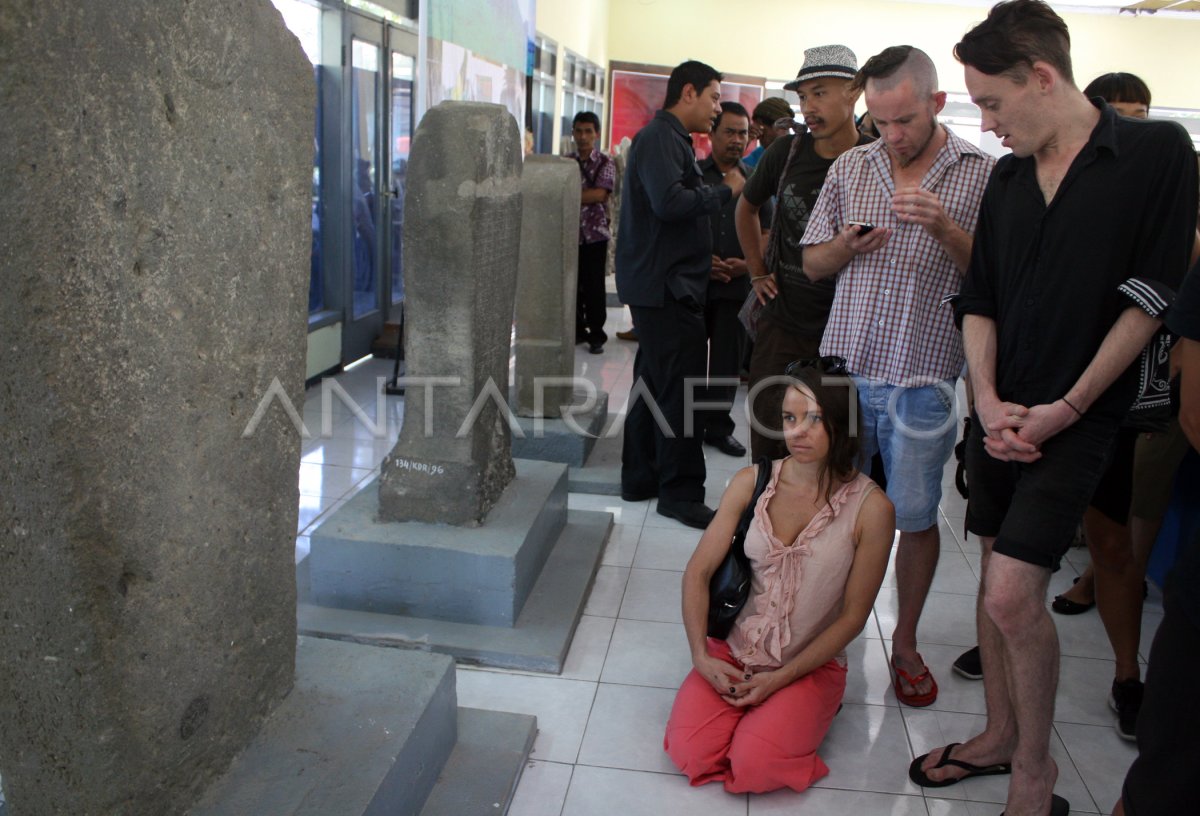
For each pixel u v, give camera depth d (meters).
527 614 2.89
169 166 1.40
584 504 3.96
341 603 2.88
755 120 6.04
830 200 2.66
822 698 2.28
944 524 3.98
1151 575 3.43
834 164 2.67
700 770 2.23
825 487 2.32
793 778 2.21
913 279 2.49
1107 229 1.88
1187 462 3.19
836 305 2.64
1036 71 1.88
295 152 1.74
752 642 2.34
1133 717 2.49
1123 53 13.32
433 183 2.69
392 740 1.86
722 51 14.15
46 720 1.41
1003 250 2.05
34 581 1.34
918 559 2.59
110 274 1.30
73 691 1.39
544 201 4.05
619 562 3.41
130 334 1.36
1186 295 1.50
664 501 3.83
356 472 4.24
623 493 4.02
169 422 1.47
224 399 1.61
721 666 2.27
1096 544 2.51
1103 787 2.30
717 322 4.62
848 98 2.81
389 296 6.80
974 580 3.41
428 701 2.00
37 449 1.28
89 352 1.28
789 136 3.21
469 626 2.81
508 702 2.54
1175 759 1.52
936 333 2.51
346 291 6.04
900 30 13.88
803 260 2.71
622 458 4.04
